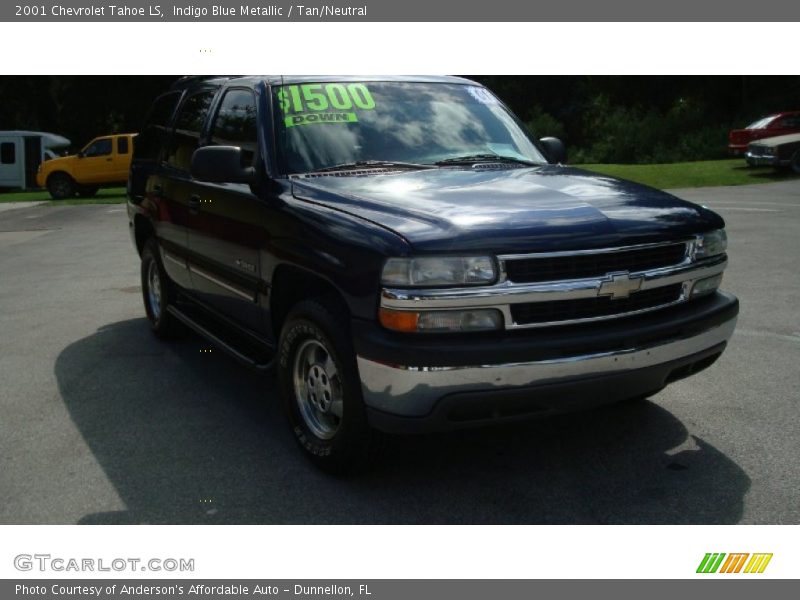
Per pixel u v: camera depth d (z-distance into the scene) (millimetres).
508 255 3566
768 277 8961
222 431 4785
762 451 4312
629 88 42844
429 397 3520
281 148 4754
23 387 5668
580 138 46312
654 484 3971
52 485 4098
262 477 4152
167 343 6801
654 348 3789
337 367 3879
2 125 48625
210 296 5578
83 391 5559
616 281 3729
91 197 26391
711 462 4191
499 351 3496
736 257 10258
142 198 6785
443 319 3533
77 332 7266
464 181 4430
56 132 49188
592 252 3691
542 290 3598
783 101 35250
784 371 5629
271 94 5027
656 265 3920
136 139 7344
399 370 3514
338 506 3826
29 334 7234
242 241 4816
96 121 46219
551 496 3879
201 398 5375
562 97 48938
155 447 4562
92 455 4465
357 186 4344
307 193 4363
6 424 4957
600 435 4574
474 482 4047
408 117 5121
